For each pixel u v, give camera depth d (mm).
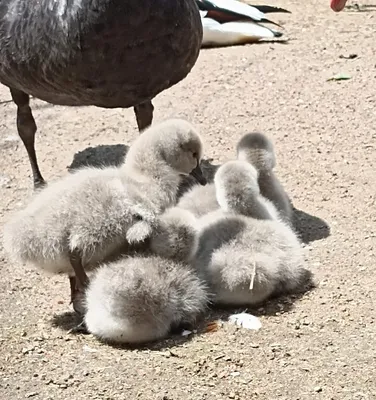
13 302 1489
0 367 1338
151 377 1310
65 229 1389
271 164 1599
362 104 2107
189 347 1367
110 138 2041
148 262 1378
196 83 2254
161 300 1358
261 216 1512
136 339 1372
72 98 1687
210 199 1573
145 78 1645
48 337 1399
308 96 2158
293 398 1269
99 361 1343
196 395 1277
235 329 1400
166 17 1617
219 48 2482
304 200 1739
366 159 1874
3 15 1663
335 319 1412
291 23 2654
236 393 1279
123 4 1586
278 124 2039
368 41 2477
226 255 1431
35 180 1818
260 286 1428
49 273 1479
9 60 1677
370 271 1521
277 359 1337
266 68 2322
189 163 1446
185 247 1399
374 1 2902
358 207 1708
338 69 2297
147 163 1425
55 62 1624
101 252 1408
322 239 1611
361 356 1338
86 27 1586
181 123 1457
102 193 1393
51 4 1611
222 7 2508
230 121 2064
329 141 1952
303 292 1480
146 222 1384
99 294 1357
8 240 1419
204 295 1417
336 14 2746
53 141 2031
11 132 2074
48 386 1302
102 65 1612
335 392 1277
